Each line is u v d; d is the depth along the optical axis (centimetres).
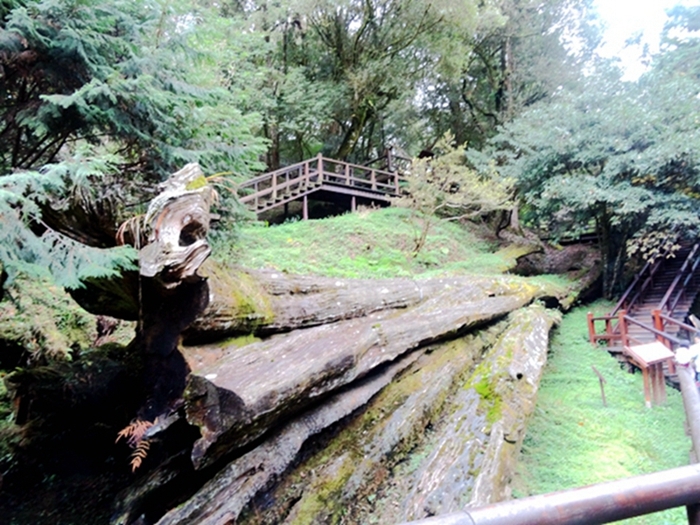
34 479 289
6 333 385
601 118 779
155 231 234
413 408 368
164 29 302
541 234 1180
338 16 1265
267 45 1141
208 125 342
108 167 250
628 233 812
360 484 298
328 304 402
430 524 93
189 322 260
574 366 561
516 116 1272
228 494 229
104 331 453
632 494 102
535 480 347
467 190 912
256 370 263
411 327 420
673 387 515
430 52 1292
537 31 1325
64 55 254
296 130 1294
